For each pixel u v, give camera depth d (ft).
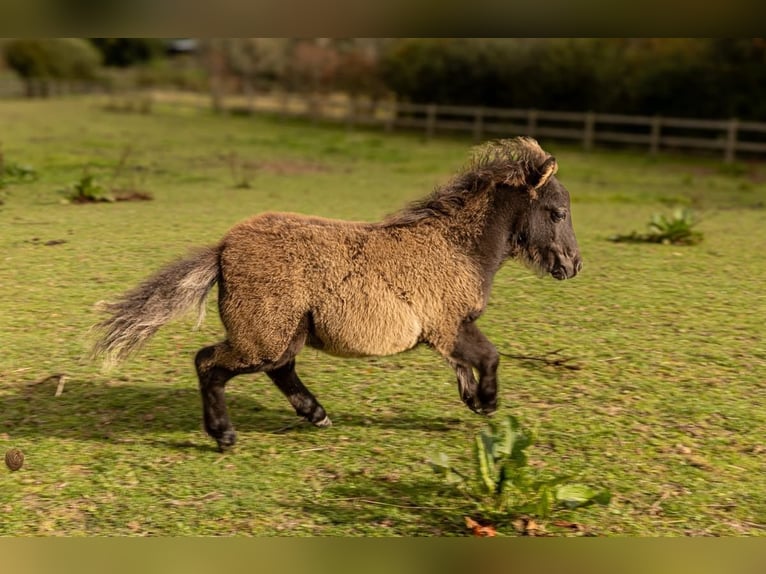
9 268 32.89
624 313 29.30
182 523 17.22
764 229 46.44
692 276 34.19
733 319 28.73
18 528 17.02
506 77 113.70
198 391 23.35
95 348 19.69
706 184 70.74
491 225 20.34
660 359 25.20
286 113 129.39
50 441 20.48
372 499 18.13
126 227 40.83
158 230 40.27
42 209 45.60
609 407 22.13
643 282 33.12
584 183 70.08
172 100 150.30
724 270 35.27
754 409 21.94
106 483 18.65
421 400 22.74
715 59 98.12
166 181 60.54
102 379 23.90
